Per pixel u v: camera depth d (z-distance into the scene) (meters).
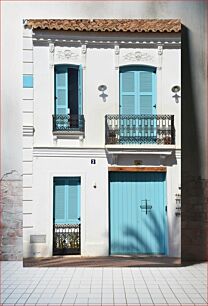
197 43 8.66
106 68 8.48
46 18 8.59
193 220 8.55
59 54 8.48
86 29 8.42
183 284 6.99
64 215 8.38
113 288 6.79
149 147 8.36
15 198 8.54
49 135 8.44
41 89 8.48
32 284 7.02
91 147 8.41
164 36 8.46
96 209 8.37
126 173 8.41
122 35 8.45
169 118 8.43
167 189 8.38
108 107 8.45
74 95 8.48
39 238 8.31
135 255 8.30
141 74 8.51
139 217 8.38
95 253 8.29
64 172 8.40
